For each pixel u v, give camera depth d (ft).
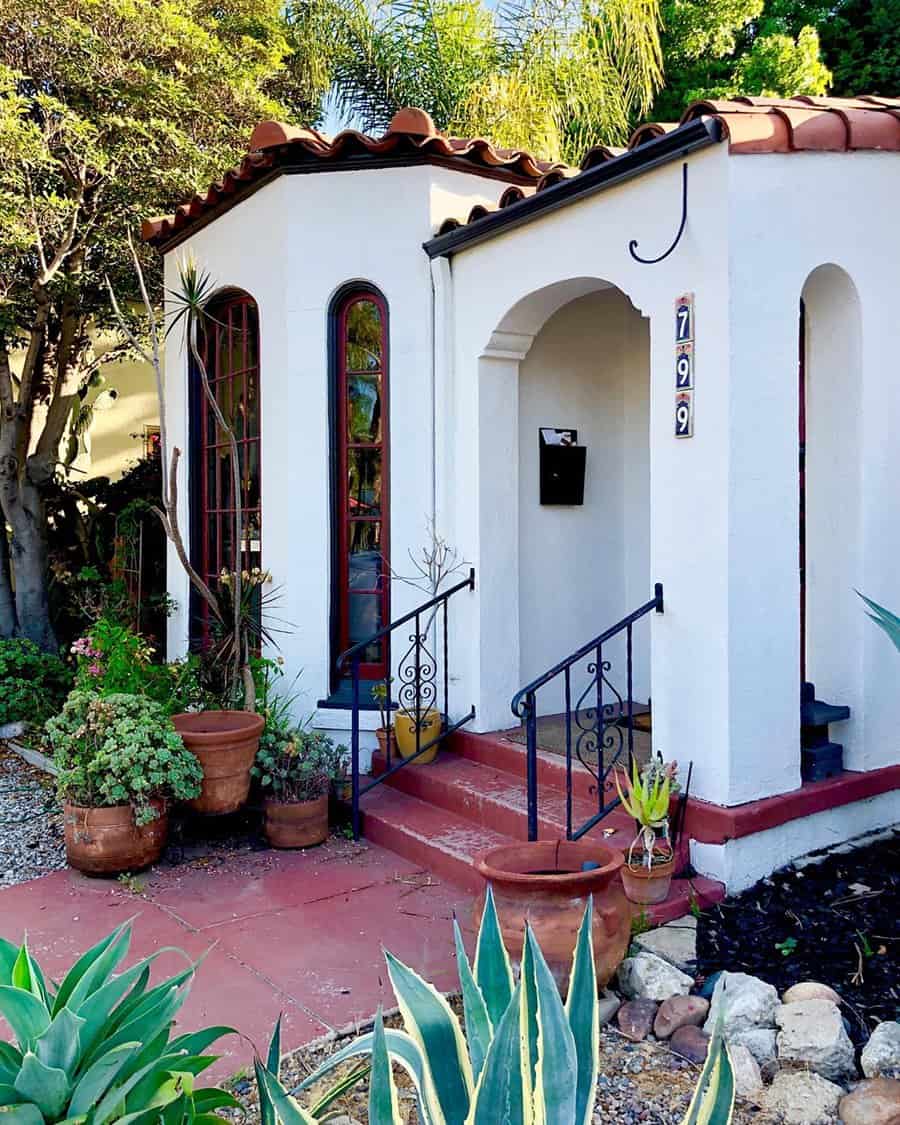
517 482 18.49
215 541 22.98
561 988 9.84
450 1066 5.76
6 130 21.56
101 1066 5.19
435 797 16.66
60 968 11.84
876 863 13.60
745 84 38.09
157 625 28.40
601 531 20.42
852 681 14.62
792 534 13.44
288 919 13.25
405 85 31.68
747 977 10.46
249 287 20.70
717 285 12.82
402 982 6.07
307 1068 9.70
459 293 18.21
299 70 32.14
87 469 35.50
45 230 24.56
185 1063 6.14
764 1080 9.34
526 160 19.57
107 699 15.61
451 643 18.52
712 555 13.03
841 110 13.69
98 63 24.13
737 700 12.97
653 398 13.88
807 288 14.69
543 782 16.07
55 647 28.81
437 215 18.80
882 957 11.05
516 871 10.89
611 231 14.57
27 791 20.58
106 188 25.46
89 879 15.05
